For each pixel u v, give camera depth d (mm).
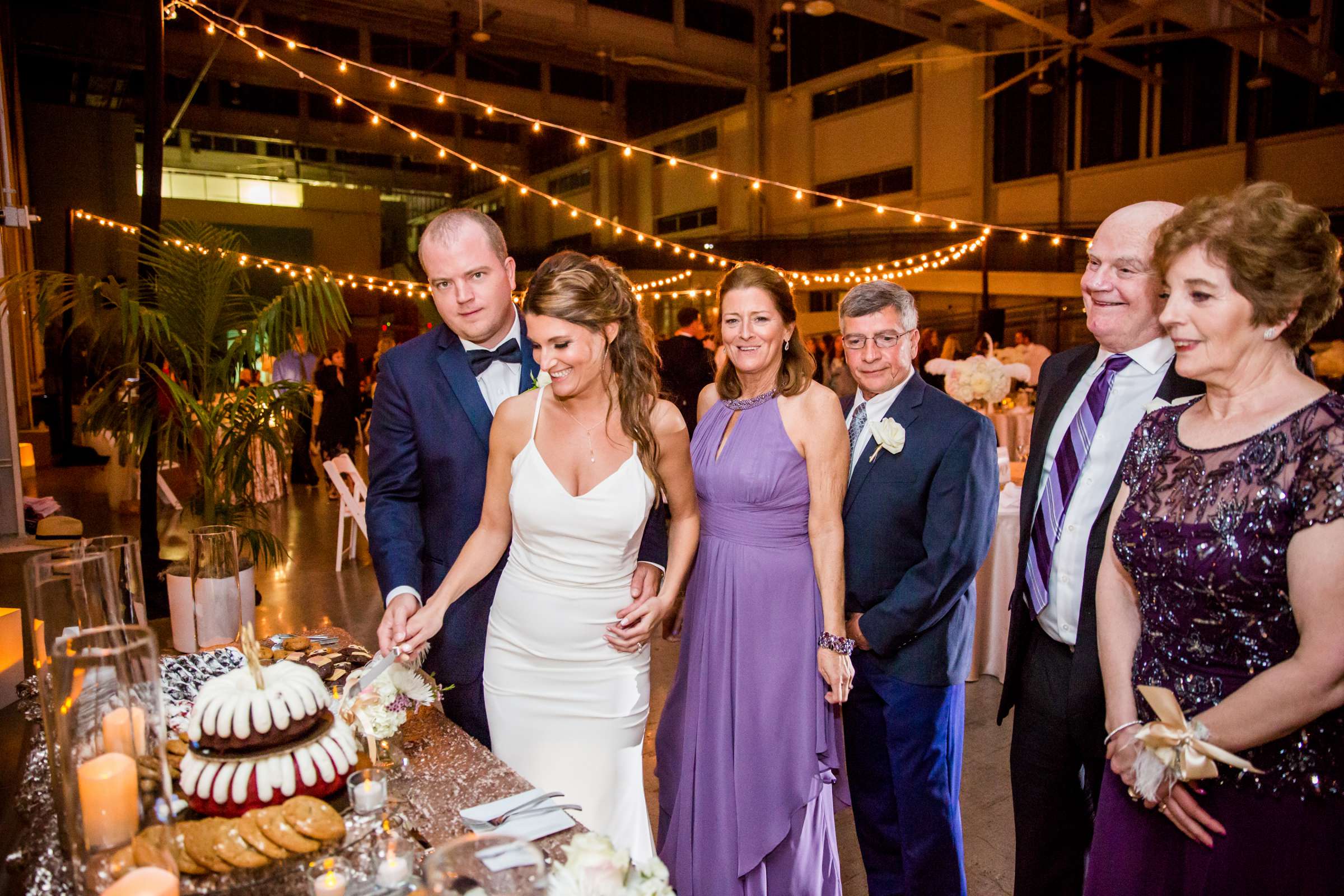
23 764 1466
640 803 1951
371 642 4680
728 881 1992
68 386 10984
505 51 19031
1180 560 1350
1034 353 8578
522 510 1798
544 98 22141
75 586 1427
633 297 1798
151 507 4438
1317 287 1256
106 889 1008
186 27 16953
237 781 1197
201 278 3988
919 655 2082
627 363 1778
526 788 1435
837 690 1972
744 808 1986
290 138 22062
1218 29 8266
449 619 1997
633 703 1882
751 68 19594
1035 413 2029
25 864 1202
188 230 3971
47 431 10992
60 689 1049
